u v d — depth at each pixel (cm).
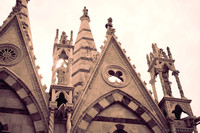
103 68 2052
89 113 1816
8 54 1909
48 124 1684
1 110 1695
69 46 2067
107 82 1978
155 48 2181
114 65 2084
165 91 1966
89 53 2505
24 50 1947
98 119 1819
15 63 1878
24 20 2422
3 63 1861
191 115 1870
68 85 1814
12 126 1656
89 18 2950
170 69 2081
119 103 1922
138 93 1970
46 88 1833
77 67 2364
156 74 2125
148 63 2222
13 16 2086
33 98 1761
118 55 2150
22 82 1803
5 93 1761
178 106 1916
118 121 1834
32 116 1705
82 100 1852
